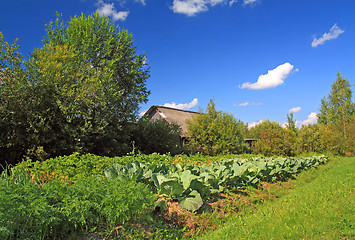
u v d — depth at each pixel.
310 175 13.21
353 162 19.11
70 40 16.17
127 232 4.11
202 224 5.20
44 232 3.39
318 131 28.75
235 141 19.44
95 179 5.01
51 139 11.16
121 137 15.64
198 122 19.11
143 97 17.89
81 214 3.73
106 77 13.91
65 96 11.95
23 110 10.71
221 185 7.62
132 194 4.32
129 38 18.61
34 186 3.79
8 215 3.02
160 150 18.66
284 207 6.33
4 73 10.54
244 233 4.55
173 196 5.77
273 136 21.00
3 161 10.32
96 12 17.48
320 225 4.71
